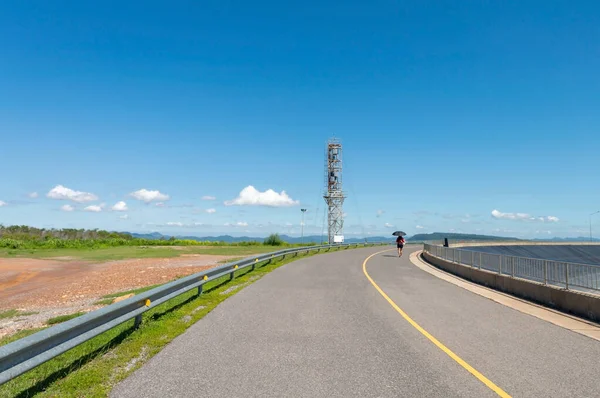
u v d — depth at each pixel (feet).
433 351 24.70
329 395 17.76
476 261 66.39
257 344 26.00
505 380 19.66
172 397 17.42
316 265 89.40
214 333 28.81
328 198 240.12
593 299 34.42
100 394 17.65
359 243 224.74
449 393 18.03
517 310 38.91
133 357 23.11
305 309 38.19
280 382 19.27
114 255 133.59
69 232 243.81
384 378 19.92
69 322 20.24
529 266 47.57
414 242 265.95
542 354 24.12
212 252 148.46
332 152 242.78
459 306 40.96
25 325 36.01
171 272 78.18
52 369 20.59
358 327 31.07
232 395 17.67
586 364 22.20
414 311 37.93
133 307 28.27
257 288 51.93
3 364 16.08
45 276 84.53
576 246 317.63
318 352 24.34
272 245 212.23
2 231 219.41
